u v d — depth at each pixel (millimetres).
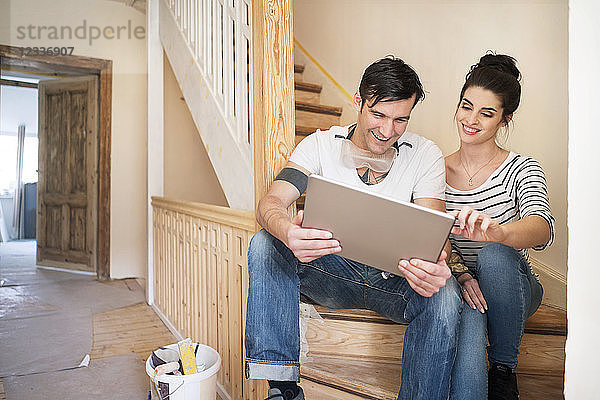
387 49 2809
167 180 4348
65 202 4539
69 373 2254
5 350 2555
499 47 2172
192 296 2541
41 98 4586
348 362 1724
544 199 1453
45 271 4516
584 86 857
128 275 4410
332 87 3285
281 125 1614
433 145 1510
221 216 2006
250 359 1360
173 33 3096
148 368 1611
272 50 1593
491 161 1665
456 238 1630
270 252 1371
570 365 879
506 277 1304
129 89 4434
